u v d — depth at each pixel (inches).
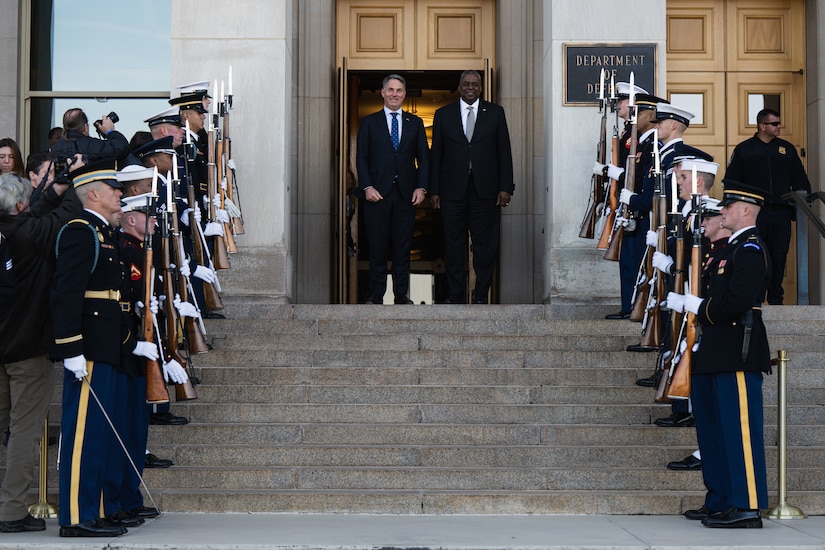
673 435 335.3
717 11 529.3
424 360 381.7
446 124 462.9
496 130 462.6
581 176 458.6
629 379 369.7
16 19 508.7
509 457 327.9
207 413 350.6
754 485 274.5
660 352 323.3
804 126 523.8
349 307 426.6
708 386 283.6
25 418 267.0
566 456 327.6
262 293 453.1
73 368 251.9
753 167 459.8
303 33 522.3
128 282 273.0
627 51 462.3
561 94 462.0
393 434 339.9
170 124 373.1
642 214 386.3
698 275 281.0
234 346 392.8
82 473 259.0
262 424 344.2
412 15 540.7
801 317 415.2
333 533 265.3
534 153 516.1
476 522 285.7
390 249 473.7
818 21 512.4
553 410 349.7
